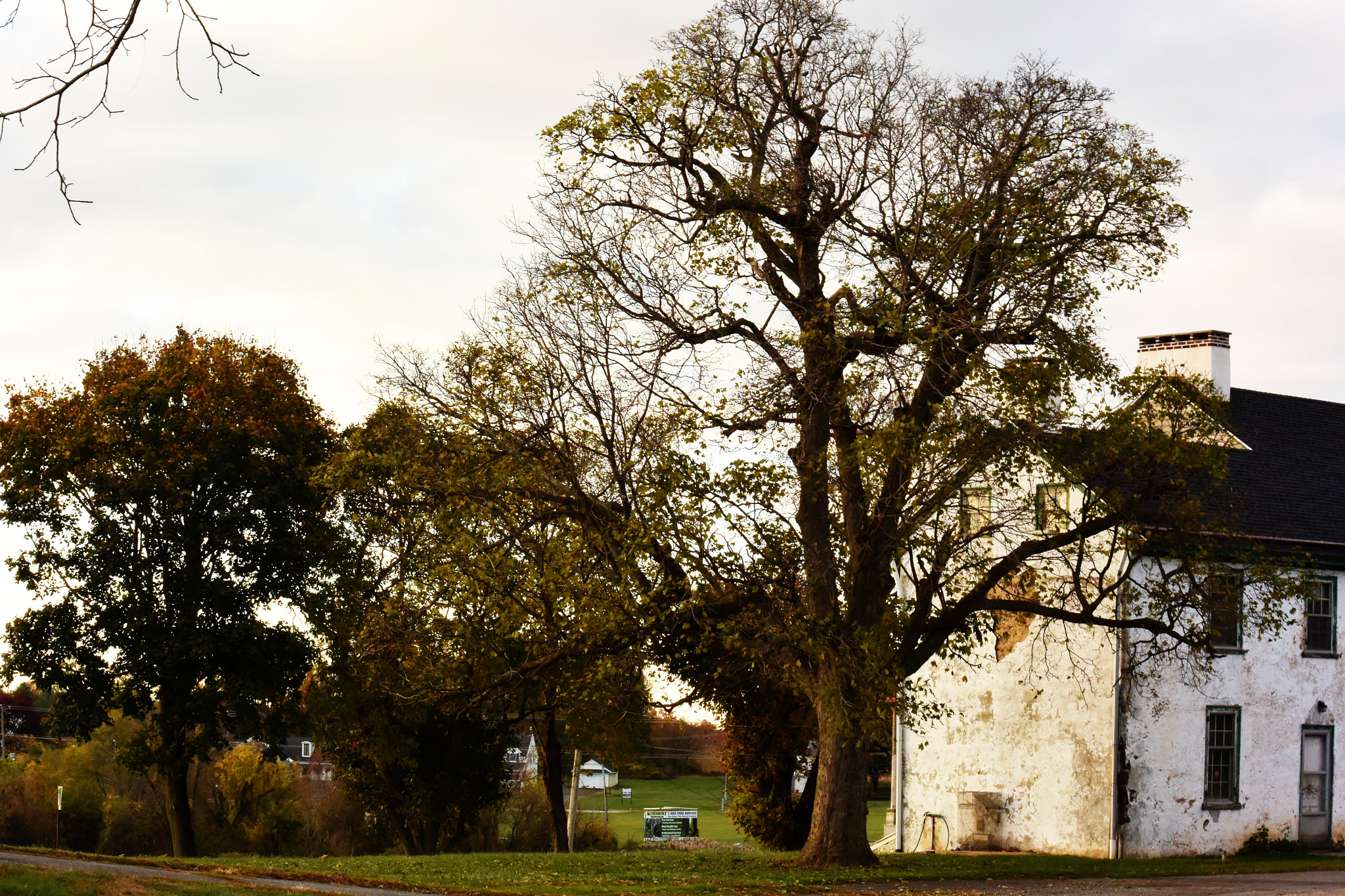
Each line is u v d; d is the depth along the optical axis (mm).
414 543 26312
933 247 21250
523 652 28547
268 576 39375
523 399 23281
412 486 24516
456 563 23094
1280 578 23344
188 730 39281
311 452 40969
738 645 22062
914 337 20078
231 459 38125
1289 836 30719
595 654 22797
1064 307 21859
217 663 37719
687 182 22938
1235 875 22188
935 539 21828
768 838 36812
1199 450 22078
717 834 69938
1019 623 31609
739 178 22516
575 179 22859
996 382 20391
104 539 37312
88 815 68750
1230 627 30453
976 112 21500
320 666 39438
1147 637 29297
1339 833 31453
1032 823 30641
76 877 13695
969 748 32719
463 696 27609
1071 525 24438
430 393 25125
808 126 23109
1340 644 32094
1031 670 29875
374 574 39156
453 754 41906
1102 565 29656
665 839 63219
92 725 37938
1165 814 29047
